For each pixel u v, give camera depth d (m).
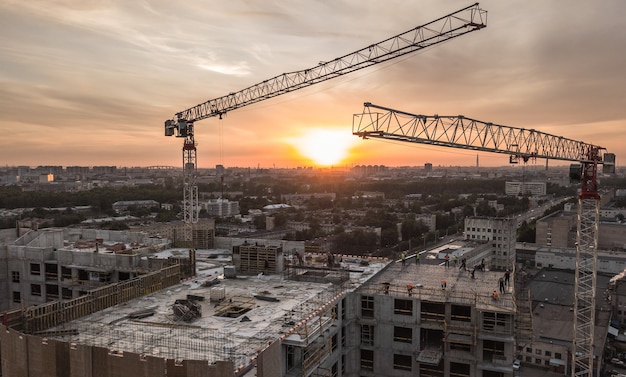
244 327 48.47
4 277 82.94
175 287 64.56
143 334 46.09
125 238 101.38
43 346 40.38
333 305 57.00
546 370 125.19
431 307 62.28
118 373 38.00
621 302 154.88
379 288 66.00
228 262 83.88
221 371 35.88
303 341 44.41
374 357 63.53
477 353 58.50
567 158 153.12
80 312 51.25
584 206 166.62
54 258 81.56
